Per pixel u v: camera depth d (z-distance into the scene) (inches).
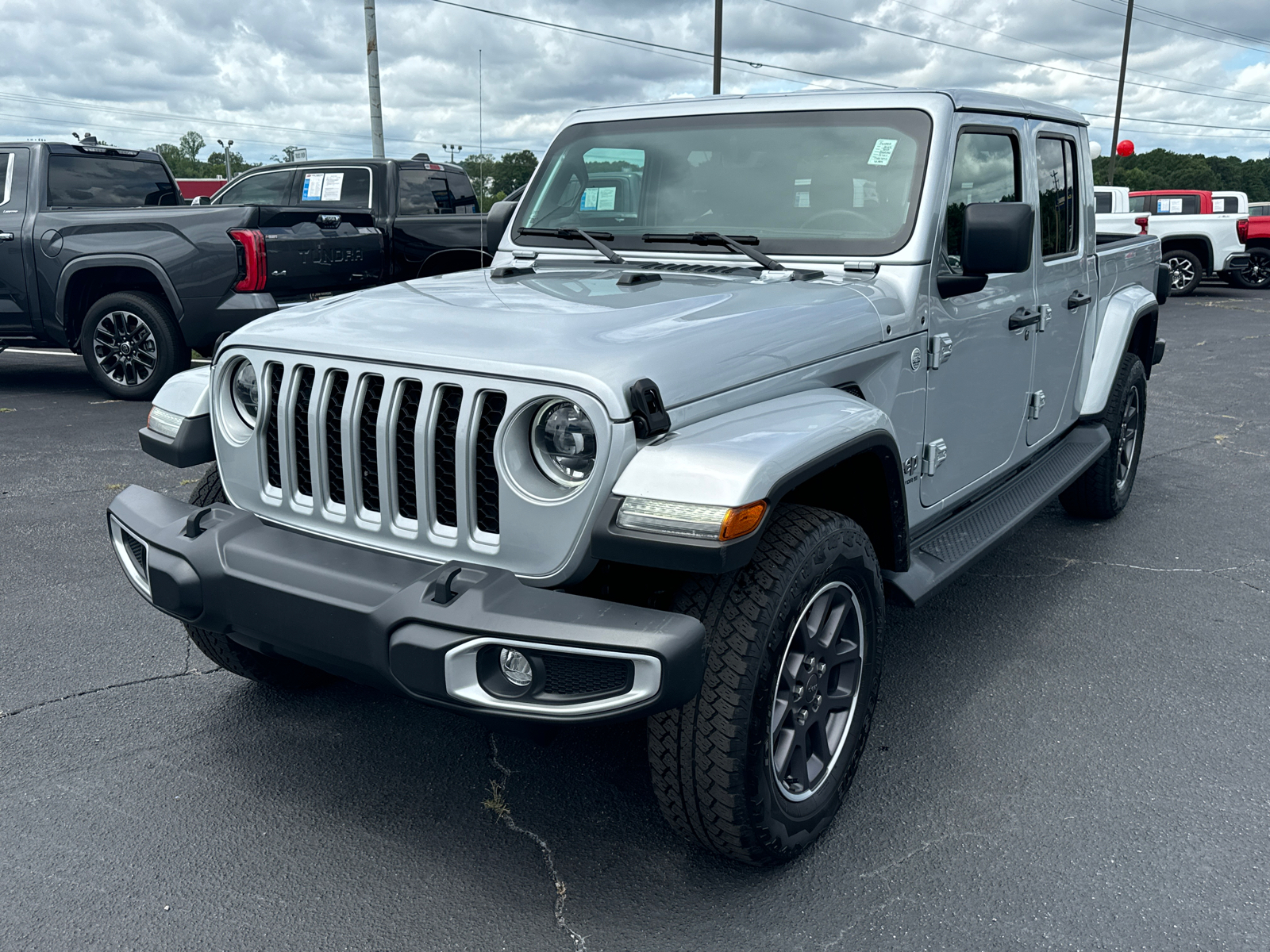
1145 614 166.7
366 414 97.4
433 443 92.0
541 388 86.7
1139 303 205.2
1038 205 161.3
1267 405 343.9
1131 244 216.8
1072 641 156.3
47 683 138.7
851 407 101.8
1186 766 120.8
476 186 446.3
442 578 86.7
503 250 149.9
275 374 104.7
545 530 87.9
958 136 134.6
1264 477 253.6
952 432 138.9
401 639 85.7
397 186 391.5
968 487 147.4
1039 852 104.5
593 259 139.2
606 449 84.9
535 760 122.2
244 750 123.2
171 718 130.3
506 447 88.6
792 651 98.4
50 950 89.7
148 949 90.2
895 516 110.3
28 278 332.2
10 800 111.9
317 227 344.5
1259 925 93.5
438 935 92.7
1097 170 1752.0
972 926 93.7
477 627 83.0
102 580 175.3
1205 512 223.5
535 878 100.7
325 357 98.7
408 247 378.3
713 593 91.6
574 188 149.4
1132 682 142.6
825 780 105.4
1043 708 135.3
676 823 97.5
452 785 116.6
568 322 98.0
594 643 80.7
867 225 128.0
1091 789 115.9
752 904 97.1
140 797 113.0
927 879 100.4
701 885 100.0
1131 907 96.1
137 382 333.4
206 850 104.1
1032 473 175.0
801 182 133.9
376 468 97.3
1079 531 211.0
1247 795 114.7
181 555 99.8
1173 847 105.2
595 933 93.1
